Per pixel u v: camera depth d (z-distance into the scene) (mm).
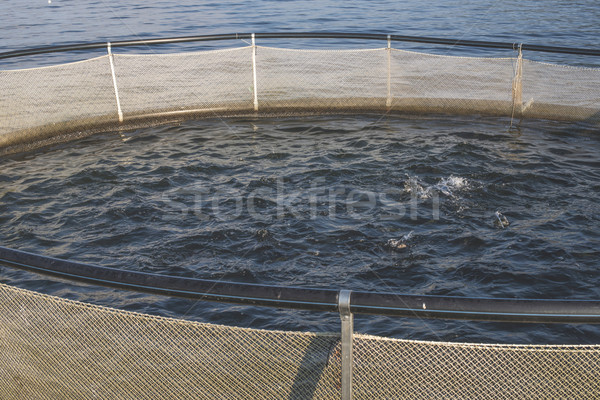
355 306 2096
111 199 7562
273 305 2164
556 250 6000
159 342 2406
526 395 2254
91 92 11180
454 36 18703
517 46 10141
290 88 11430
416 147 9133
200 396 2445
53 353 2574
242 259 6047
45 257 2441
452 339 4680
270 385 2373
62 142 10000
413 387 2266
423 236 6410
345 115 11195
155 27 21734
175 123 10883
